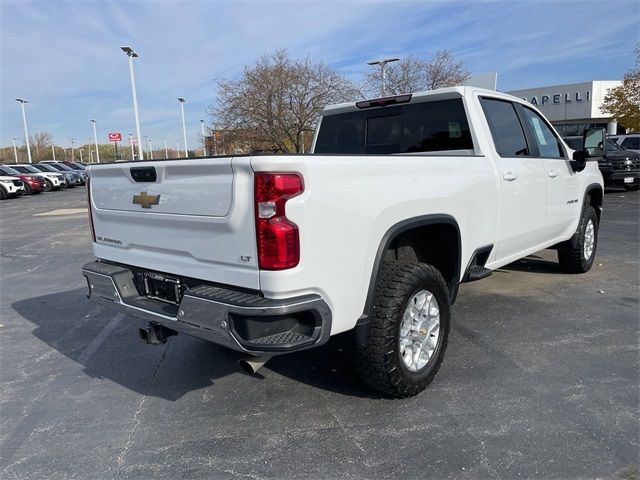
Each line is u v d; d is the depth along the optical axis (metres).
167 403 3.60
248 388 3.75
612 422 3.08
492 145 4.38
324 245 2.73
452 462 2.77
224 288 2.88
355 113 5.18
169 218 3.11
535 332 4.54
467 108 4.33
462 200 3.80
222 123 27.28
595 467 2.68
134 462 2.92
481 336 4.47
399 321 3.21
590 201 6.66
